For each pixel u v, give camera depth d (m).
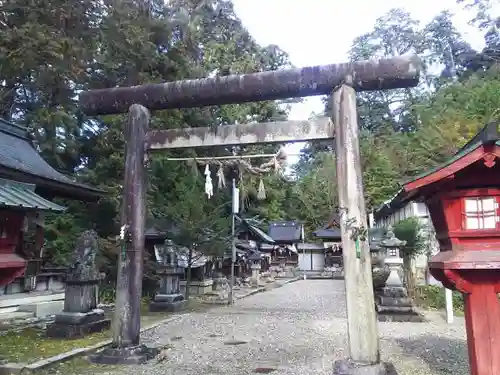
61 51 14.28
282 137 7.77
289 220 50.28
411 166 32.59
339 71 7.44
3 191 6.97
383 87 7.45
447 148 21.61
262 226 39.28
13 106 19.69
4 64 13.76
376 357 6.55
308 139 7.63
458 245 5.10
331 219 43.09
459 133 22.27
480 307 4.98
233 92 7.98
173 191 19.95
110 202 18.02
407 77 7.23
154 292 18.50
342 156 7.19
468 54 48.53
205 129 8.18
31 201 7.23
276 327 11.90
